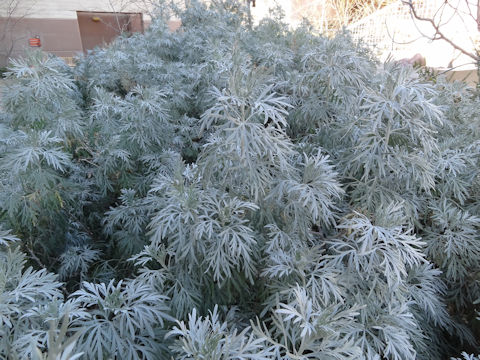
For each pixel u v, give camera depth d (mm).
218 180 1698
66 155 1925
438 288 1840
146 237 2258
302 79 2361
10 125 2496
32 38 8172
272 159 1405
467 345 1847
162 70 3850
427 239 1884
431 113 1552
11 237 1381
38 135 1823
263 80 1446
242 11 5578
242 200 1634
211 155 1468
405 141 1663
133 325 1272
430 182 1614
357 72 2180
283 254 1419
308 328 1022
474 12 5535
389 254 1316
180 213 1451
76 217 2578
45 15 8430
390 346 1233
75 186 2246
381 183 1712
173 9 5418
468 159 1969
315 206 1359
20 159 1724
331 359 998
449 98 2627
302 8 8531
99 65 3986
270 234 1500
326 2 8547
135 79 3754
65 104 2176
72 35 8836
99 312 1225
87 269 2326
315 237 1785
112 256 2559
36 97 2049
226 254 1361
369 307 1375
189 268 1461
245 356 956
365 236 1352
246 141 1285
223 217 1422
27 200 1864
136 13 8219
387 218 1429
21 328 1104
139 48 4211
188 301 1487
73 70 4574
